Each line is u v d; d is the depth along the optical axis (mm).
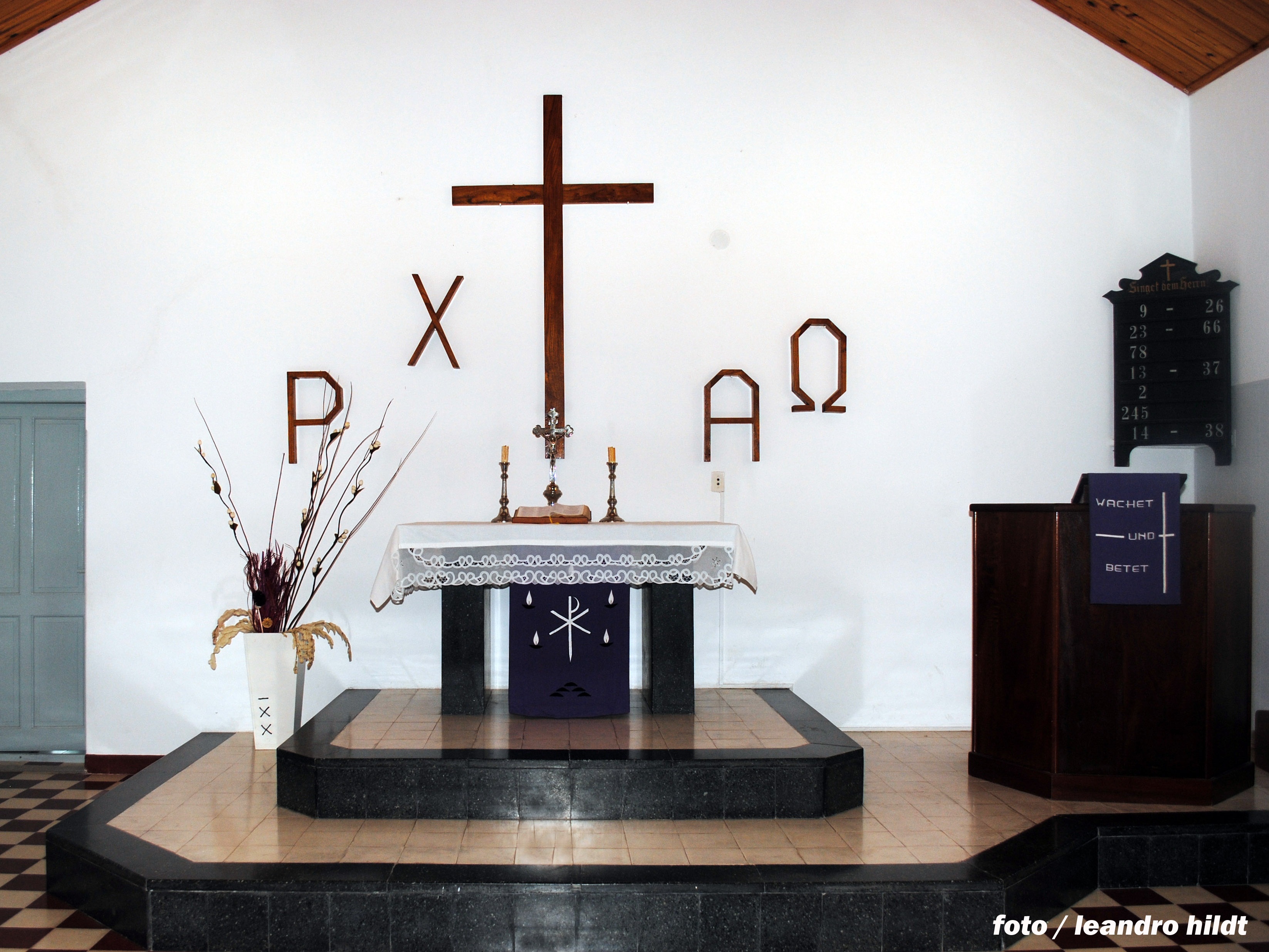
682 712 4203
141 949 2857
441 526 3896
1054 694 3695
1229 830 3346
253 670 4391
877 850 3150
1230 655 3719
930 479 4930
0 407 4988
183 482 4848
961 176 4949
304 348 4891
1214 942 2920
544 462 4902
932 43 4957
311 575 4863
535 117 4949
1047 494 4930
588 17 4953
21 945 2879
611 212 4941
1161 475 3549
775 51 4957
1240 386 4645
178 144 4883
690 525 3969
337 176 4914
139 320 4852
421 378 4906
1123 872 3344
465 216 4930
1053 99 4957
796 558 4906
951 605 4926
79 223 4852
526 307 4926
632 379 4918
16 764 4922
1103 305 4945
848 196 4953
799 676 4906
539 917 2859
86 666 4844
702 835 3295
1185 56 4730
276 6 4914
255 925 2838
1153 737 3629
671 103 4949
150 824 3398
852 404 4926
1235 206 4656
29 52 4852
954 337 4941
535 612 4168
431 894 2850
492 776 3465
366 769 3455
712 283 4934
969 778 4023
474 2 4945
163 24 4887
